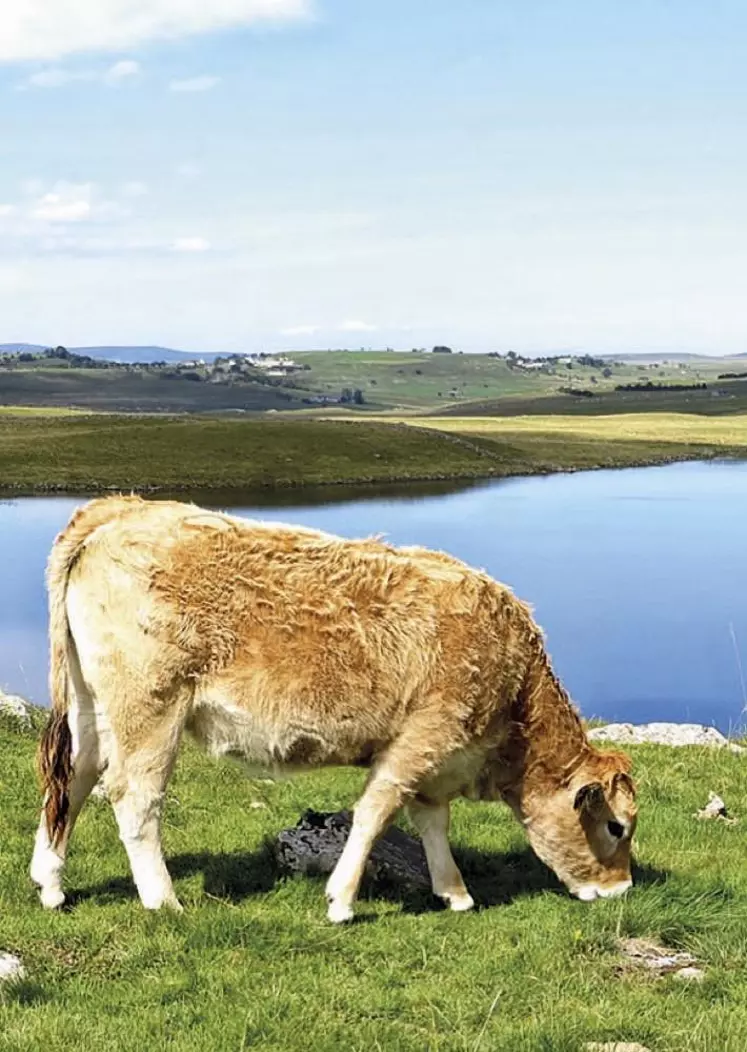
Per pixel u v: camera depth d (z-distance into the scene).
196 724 5.41
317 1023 4.64
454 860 5.88
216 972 4.90
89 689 5.37
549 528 34.06
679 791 7.03
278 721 5.36
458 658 5.41
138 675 5.28
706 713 14.97
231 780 7.01
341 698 5.36
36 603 22.34
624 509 38.81
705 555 28.64
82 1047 4.47
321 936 5.16
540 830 5.61
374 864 5.64
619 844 5.57
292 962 5.00
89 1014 4.65
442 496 43.75
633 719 14.70
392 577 5.45
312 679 5.35
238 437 55.00
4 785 6.58
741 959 5.04
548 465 55.81
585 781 5.55
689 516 36.72
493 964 5.00
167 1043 4.51
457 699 5.41
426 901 5.55
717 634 19.89
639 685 16.55
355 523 35.47
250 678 5.34
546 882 5.77
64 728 5.32
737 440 72.25
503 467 54.03
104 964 4.97
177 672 5.30
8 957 4.93
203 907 5.34
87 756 5.40
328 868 5.68
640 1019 4.63
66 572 5.36
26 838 5.93
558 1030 4.55
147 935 5.12
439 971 4.98
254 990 4.81
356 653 5.36
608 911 5.32
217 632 5.32
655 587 24.39
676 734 8.66
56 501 40.00
